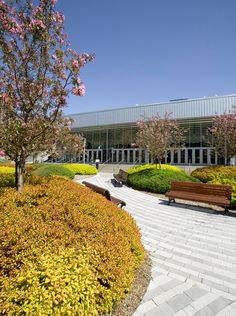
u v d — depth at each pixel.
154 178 13.49
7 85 4.96
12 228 3.04
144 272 4.11
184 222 7.49
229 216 8.23
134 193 12.84
